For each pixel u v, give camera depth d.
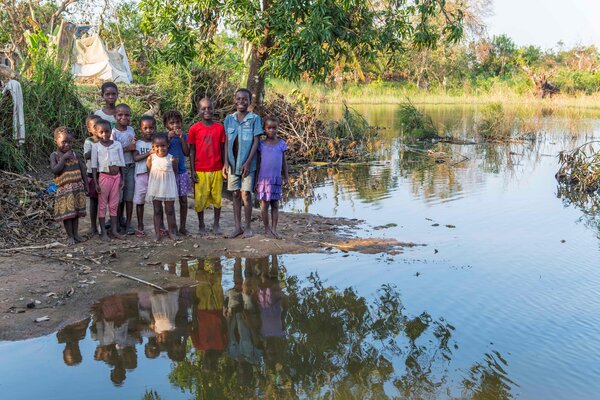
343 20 12.20
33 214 6.99
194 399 3.68
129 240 6.82
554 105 37.06
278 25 11.68
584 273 6.18
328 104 36.69
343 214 8.91
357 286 5.72
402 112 22.48
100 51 18.14
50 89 10.07
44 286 5.37
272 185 7.06
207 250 6.67
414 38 13.25
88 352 4.29
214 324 4.82
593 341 4.55
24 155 9.00
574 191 11.18
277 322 4.88
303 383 3.89
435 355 4.31
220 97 15.18
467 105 38.94
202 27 13.34
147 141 6.93
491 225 8.32
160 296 5.36
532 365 4.17
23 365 4.07
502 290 5.64
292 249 6.83
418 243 7.27
